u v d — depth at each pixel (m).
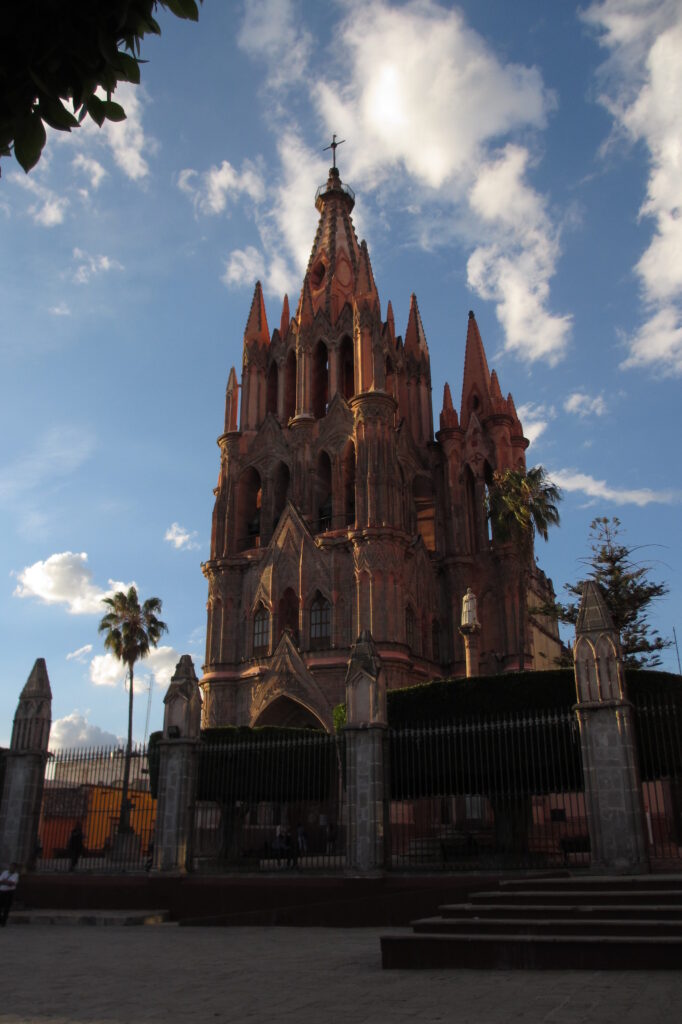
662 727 20.84
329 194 75.75
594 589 21.73
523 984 11.02
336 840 29.62
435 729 23.31
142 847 28.53
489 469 62.00
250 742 26.22
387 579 52.69
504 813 24.14
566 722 22.02
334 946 16.56
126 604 64.25
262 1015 9.62
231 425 65.19
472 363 66.19
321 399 66.56
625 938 12.05
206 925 22.20
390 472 56.25
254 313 70.06
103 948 17.31
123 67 5.25
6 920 22.89
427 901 19.89
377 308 61.47
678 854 25.97
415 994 10.65
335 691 51.91
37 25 5.01
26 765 28.22
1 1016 9.90
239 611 58.91
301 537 57.41
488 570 58.50
